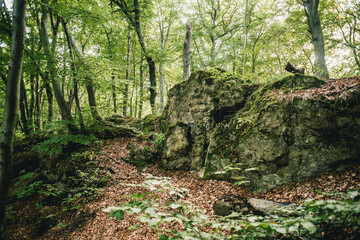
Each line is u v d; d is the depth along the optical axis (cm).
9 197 702
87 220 513
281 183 493
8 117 284
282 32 1389
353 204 124
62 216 559
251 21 1490
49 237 500
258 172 532
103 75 845
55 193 655
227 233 333
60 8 699
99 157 767
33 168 837
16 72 290
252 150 557
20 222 582
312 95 526
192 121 809
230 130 664
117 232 443
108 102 1401
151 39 1783
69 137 761
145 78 2020
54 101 1511
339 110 486
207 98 800
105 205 551
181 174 705
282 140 522
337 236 160
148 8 1304
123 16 1200
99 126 964
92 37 1225
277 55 1627
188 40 1066
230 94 758
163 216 152
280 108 550
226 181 580
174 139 776
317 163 476
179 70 1961
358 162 447
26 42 711
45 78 847
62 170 721
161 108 1703
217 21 1828
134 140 911
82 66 780
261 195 492
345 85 523
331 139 483
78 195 606
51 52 764
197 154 746
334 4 1223
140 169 757
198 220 180
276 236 236
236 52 1605
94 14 793
